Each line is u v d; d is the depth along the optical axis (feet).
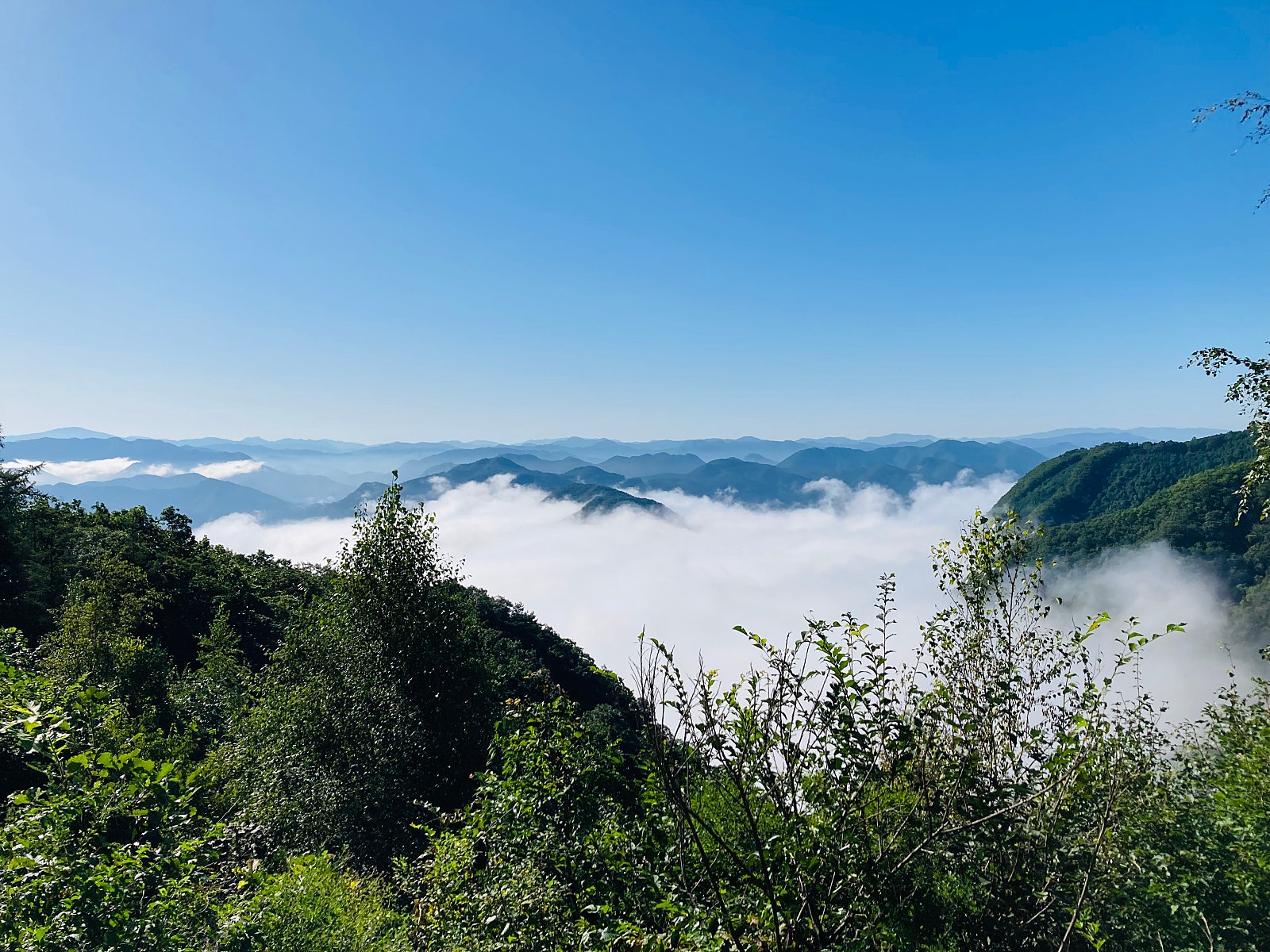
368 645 50.98
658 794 15.97
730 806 17.90
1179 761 22.57
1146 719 19.60
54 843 14.88
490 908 20.67
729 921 13.51
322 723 47.39
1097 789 16.30
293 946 23.32
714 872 16.03
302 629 54.08
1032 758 16.56
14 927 13.32
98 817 15.89
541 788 21.16
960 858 16.81
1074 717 15.12
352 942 25.50
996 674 17.10
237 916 19.02
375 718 48.03
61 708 16.02
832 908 14.28
